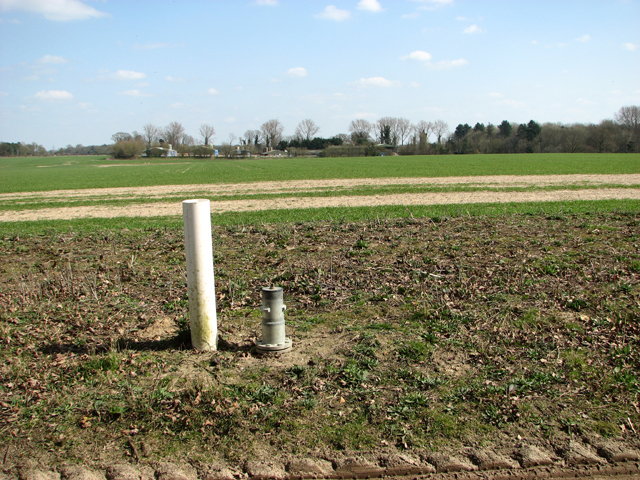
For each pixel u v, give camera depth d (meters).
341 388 4.75
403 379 4.90
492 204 19.58
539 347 5.49
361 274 8.36
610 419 4.23
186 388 4.75
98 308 7.35
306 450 3.92
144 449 3.97
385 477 3.70
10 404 4.62
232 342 5.91
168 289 8.20
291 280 8.27
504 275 7.98
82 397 4.70
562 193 25.19
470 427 4.16
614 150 118.06
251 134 185.88
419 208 18.48
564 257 9.00
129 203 27.64
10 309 7.34
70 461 3.87
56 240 12.94
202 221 5.42
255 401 4.55
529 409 4.38
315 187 34.28
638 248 9.59
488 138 146.38
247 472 3.73
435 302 6.90
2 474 3.75
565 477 3.68
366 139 162.00
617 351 5.30
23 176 67.56
